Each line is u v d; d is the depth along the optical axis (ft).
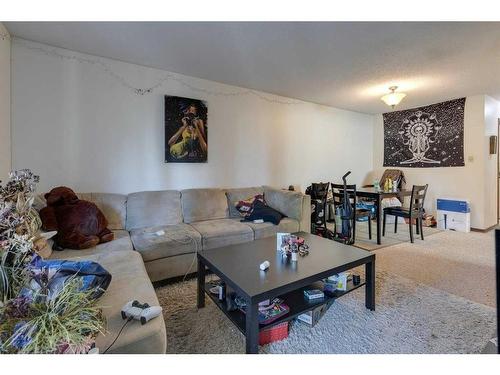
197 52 8.95
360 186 18.44
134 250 7.09
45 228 6.68
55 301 2.80
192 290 7.41
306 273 5.24
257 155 13.38
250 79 11.60
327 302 5.64
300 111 14.99
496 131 15.51
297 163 15.02
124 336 3.29
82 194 8.57
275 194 11.82
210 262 5.85
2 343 2.49
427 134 16.34
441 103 15.65
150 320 3.60
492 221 15.21
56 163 8.68
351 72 10.77
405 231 14.30
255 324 4.42
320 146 16.08
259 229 9.51
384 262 9.45
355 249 6.73
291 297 5.76
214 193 11.03
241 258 6.08
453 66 10.11
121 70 9.69
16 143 8.02
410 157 17.22
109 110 9.53
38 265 3.34
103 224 7.77
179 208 10.05
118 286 4.60
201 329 5.60
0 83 7.20
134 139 10.04
